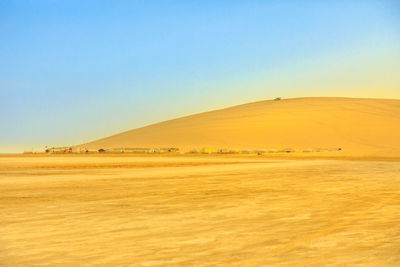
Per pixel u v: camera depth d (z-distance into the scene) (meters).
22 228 11.20
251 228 10.74
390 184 21.16
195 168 39.81
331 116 148.50
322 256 7.96
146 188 20.94
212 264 7.61
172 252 8.52
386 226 10.61
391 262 7.48
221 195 17.58
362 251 8.26
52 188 21.66
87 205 15.35
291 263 7.55
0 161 62.34
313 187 20.08
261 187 20.45
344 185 20.83
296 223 11.28
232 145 135.38
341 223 11.14
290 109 161.12
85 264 7.81
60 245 9.27
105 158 75.56
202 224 11.41
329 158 70.31
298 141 133.88
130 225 11.44
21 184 24.16
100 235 10.23
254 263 7.60
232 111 173.00
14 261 8.09
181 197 17.17
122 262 7.88
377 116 146.00
